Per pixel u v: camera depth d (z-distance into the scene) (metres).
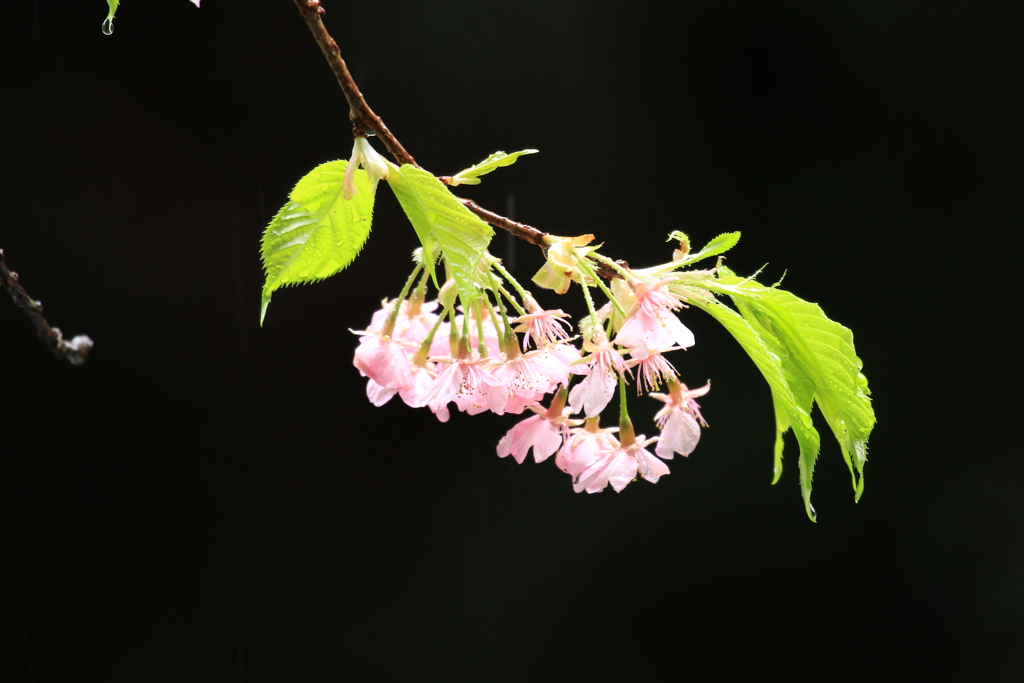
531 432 2.11
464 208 2.06
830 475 5.59
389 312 2.10
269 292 2.09
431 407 2.09
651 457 2.11
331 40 2.06
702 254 2.09
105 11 4.89
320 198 2.08
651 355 2.11
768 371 2.08
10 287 2.10
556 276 2.09
